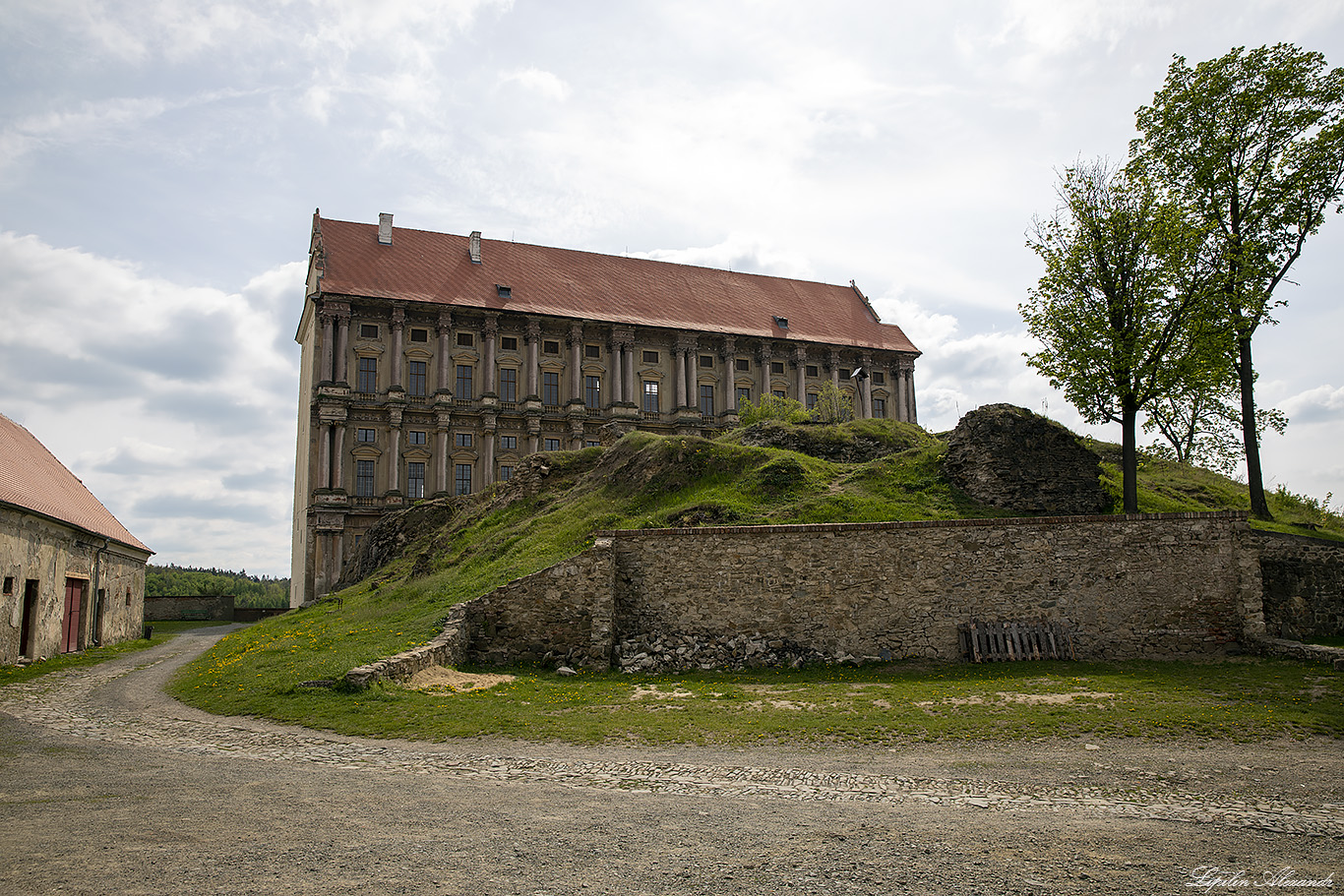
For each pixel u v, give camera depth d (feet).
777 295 342.03
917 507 111.75
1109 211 106.93
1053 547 88.94
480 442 270.46
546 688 72.54
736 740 52.65
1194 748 50.49
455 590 101.71
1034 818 35.42
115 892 24.08
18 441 132.26
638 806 36.37
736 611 89.61
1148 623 87.25
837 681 77.71
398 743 51.11
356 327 261.65
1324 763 46.93
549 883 25.98
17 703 67.26
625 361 293.84
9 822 31.63
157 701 68.54
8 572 93.04
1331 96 111.75
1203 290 104.37
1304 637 89.92
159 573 419.13
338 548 245.45
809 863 28.76
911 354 336.08
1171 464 148.25
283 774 41.70
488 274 289.33
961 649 86.38
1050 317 110.11
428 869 26.91
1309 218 114.42
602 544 89.10
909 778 43.19
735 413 299.79
